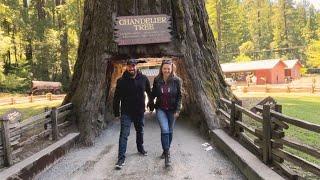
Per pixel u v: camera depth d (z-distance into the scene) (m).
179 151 9.62
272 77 59.56
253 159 7.35
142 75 8.50
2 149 7.44
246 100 20.23
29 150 8.80
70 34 48.09
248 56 83.31
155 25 12.73
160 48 12.70
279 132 6.52
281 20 92.25
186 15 13.06
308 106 23.19
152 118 15.62
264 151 7.05
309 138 12.16
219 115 11.67
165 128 8.20
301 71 72.31
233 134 9.65
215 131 10.52
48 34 47.44
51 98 35.09
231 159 8.37
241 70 61.66
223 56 72.12
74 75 13.84
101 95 12.13
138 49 12.70
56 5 50.41
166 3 13.04
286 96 31.83
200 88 12.27
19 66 47.94
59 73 48.38
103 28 12.74
